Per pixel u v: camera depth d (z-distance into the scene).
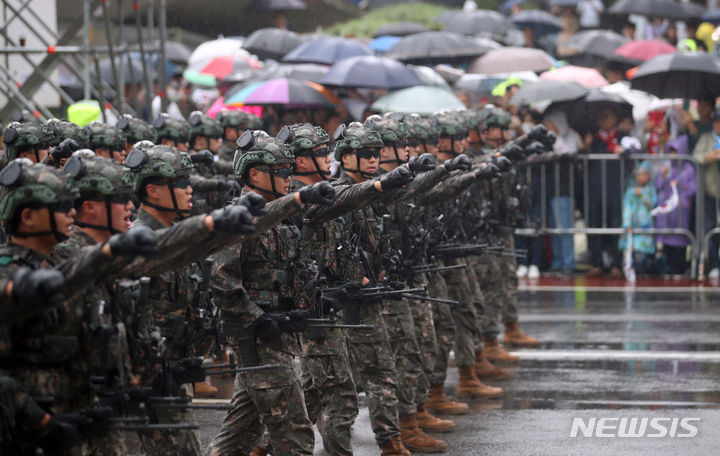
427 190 27.39
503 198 41.19
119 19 47.84
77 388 17.05
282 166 22.45
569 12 78.69
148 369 18.66
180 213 20.66
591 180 58.50
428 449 27.91
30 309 13.48
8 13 50.53
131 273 17.05
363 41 74.56
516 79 61.03
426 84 56.72
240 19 81.00
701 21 77.81
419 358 28.34
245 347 21.39
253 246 21.45
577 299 53.53
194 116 36.22
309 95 53.12
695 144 58.88
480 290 37.81
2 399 14.99
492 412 32.34
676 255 60.47
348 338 26.11
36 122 26.31
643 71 58.16
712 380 36.09
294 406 21.59
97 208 18.23
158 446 19.98
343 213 23.94
